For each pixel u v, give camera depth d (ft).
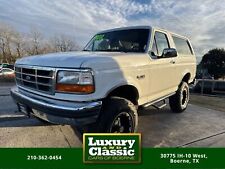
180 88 17.78
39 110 10.05
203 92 35.35
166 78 14.80
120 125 10.69
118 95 11.36
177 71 16.47
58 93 9.49
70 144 11.89
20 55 171.83
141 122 16.02
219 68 128.06
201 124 15.83
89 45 15.92
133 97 11.91
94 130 10.06
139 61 11.78
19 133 13.16
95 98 9.29
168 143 12.34
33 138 12.52
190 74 19.34
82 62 9.18
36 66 10.44
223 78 129.49
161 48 14.53
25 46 170.91
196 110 20.34
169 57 13.91
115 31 15.05
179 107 18.26
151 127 14.94
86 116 9.07
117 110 10.13
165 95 15.51
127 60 11.02
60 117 9.30
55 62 9.77
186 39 19.38
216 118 17.61
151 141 12.57
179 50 17.54
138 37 13.65
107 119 9.91
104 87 9.62
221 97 30.27
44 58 10.56
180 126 15.28
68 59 9.63
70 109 8.98
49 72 9.76
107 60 9.98
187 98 19.42
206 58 131.64
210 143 12.44
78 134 13.17
